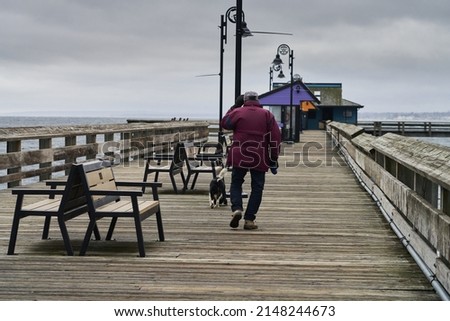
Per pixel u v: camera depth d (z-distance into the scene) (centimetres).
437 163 492
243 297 469
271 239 701
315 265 572
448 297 450
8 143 1226
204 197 1063
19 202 609
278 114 3322
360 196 1103
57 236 711
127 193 600
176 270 546
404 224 669
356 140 1411
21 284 500
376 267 567
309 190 1194
